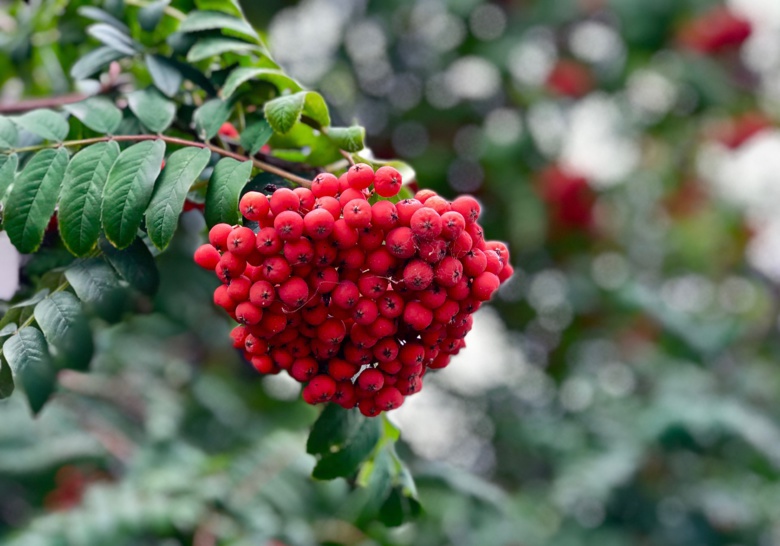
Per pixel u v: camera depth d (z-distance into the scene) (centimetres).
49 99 76
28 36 80
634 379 145
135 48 72
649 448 124
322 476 68
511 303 150
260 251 59
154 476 91
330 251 60
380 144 146
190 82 72
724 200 164
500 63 139
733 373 142
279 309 60
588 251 151
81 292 64
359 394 63
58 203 63
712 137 158
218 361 136
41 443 104
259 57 70
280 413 122
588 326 151
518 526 114
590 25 150
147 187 62
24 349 63
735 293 172
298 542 90
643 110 153
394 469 70
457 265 60
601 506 130
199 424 123
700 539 129
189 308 106
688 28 149
